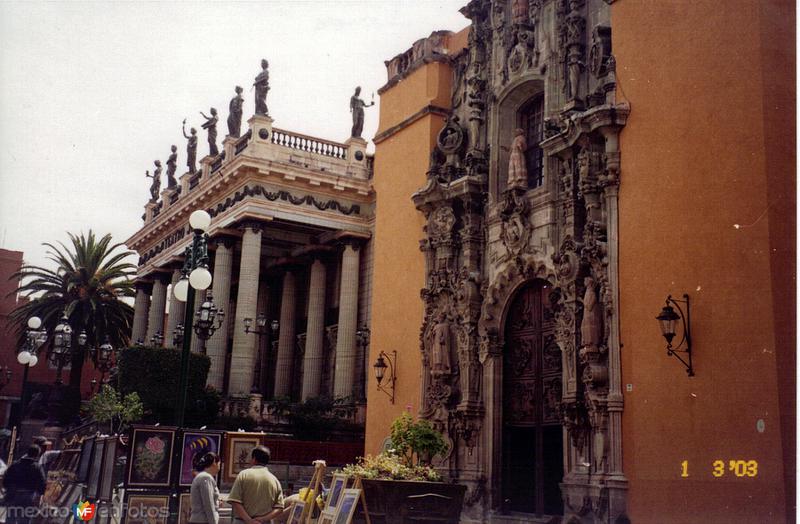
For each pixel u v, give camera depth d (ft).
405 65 90.33
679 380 50.26
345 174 129.49
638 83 56.75
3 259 164.25
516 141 70.79
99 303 143.64
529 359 67.97
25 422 127.95
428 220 78.59
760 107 48.24
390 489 44.93
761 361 45.52
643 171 55.31
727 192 49.26
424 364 76.02
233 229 129.08
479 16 79.87
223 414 111.96
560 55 67.31
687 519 48.21
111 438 48.11
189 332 47.96
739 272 47.67
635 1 58.03
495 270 71.26
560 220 64.54
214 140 138.92
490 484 67.56
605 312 56.49
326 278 139.95
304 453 100.42
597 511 53.83
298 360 143.13
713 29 51.93
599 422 55.26
